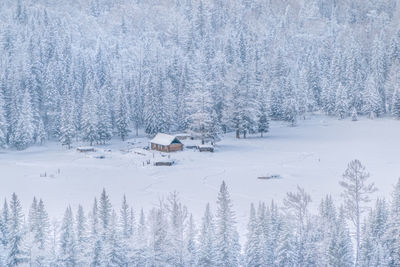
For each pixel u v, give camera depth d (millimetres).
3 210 45656
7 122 129875
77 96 147125
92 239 41594
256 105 135000
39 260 40000
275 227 42906
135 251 40312
